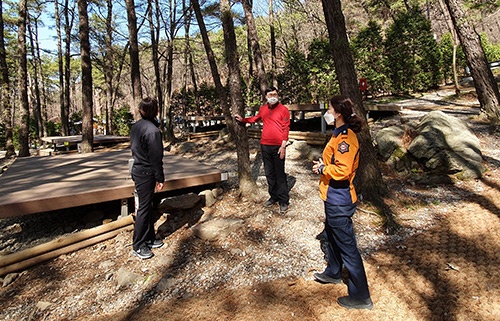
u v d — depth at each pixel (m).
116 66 21.03
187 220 3.98
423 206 3.84
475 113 7.47
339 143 2.18
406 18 11.38
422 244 3.02
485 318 2.07
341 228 2.22
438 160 4.58
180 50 18.44
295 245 3.16
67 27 17.39
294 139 7.17
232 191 4.75
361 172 3.92
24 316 2.49
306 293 2.44
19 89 10.71
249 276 2.71
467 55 6.93
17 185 4.11
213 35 20.23
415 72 11.51
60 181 4.32
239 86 4.34
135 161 3.05
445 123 5.07
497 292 2.29
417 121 6.10
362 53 11.41
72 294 2.71
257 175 5.61
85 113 8.58
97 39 16.34
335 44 3.89
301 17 20.69
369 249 3.01
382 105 7.36
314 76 10.84
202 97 16.75
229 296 2.47
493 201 3.78
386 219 3.47
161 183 3.06
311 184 4.83
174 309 2.38
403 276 2.56
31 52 19.72
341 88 3.94
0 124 17.42
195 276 2.79
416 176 4.67
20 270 3.05
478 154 4.66
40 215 4.68
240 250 3.14
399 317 2.14
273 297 2.41
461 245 2.95
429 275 2.54
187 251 3.23
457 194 4.11
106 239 3.63
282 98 12.32
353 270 2.21
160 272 2.89
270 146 3.86
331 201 2.24
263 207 4.05
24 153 10.73
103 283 2.81
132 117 20.73
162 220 3.93
